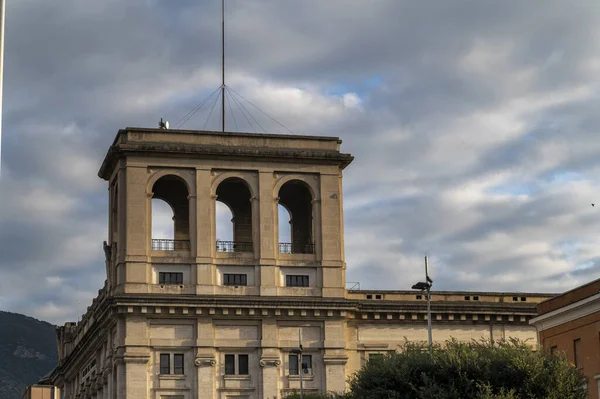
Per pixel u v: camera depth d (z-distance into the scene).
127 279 138.00
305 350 141.12
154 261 139.62
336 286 143.12
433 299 148.62
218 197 152.12
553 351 111.56
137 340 136.88
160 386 136.62
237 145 144.25
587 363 107.31
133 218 139.88
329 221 145.00
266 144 145.12
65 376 190.88
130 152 141.00
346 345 143.38
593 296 106.06
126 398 135.25
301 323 141.88
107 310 139.12
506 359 101.19
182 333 138.62
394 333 145.50
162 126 149.75
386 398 102.81
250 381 139.25
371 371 105.69
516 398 97.56
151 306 137.25
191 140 143.62
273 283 141.50
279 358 140.00
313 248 145.00
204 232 141.25
